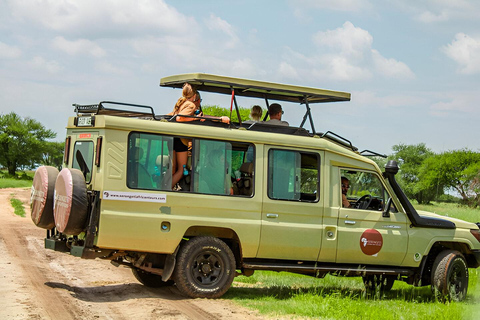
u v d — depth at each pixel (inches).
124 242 319.9
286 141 357.7
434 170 2667.3
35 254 515.2
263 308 312.2
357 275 382.6
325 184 366.0
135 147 325.4
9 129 3789.4
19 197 1477.6
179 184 339.6
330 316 298.5
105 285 376.8
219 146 344.5
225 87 375.6
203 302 323.3
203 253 336.5
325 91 379.9
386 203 384.8
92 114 331.9
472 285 442.9
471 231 406.3
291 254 356.8
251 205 346.6
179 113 355.9
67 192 314.3
